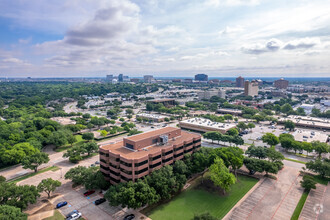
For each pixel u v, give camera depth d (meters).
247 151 142.12
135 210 88.25
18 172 128.25
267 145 177.88
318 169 115.25
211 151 118.69
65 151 165.75
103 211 87.94
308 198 97.75
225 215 85.50
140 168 94.94
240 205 92.31
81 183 105.56
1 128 194.25
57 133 177.25
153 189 88.69
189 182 111.94
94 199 96.88
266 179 115.94
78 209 89.31
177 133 130.12
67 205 92.00
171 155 110.88
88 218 83.31
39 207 90.44
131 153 101.12
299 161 141.62
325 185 109.25
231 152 117.75
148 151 103.69
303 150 165.38
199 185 108.81
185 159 118.25
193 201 94.69
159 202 94.06
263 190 104.69
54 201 95.00
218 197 98.19
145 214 85.56
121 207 90.75
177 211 87.50
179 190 103.62
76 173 104.75
